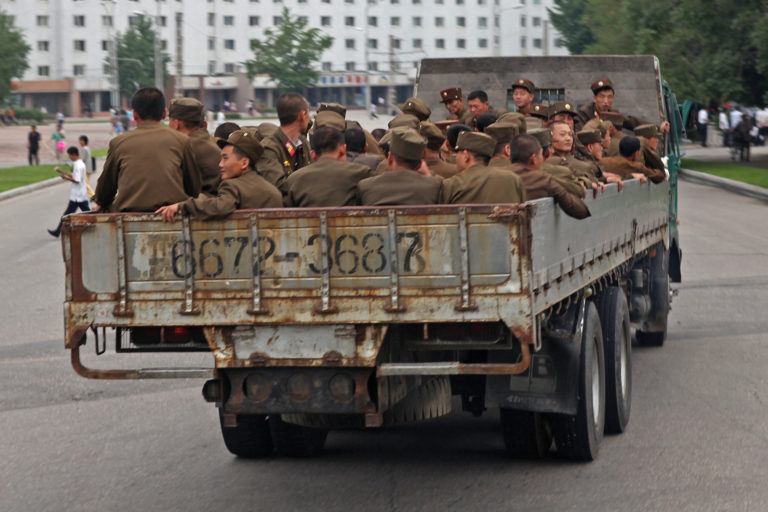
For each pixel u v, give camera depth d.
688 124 29.64
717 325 27.05
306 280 12.48
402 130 13.84
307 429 15.73
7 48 152.38
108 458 15.96
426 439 17.11
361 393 12.53
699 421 17.59
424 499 13.58
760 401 18.92
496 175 13.68
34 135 105.06
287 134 15.74
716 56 83.62
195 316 12.70
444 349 12.82
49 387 21.00
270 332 12.62
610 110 26.59
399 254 12.30
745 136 92.06
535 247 12.48
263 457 16.02
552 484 14.14
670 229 26.88
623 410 17.11
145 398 20.17
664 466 14.92
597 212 16.20
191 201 12.56
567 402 14.37
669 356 23.42
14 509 13.52
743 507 12.98
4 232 51.03
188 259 12.68
